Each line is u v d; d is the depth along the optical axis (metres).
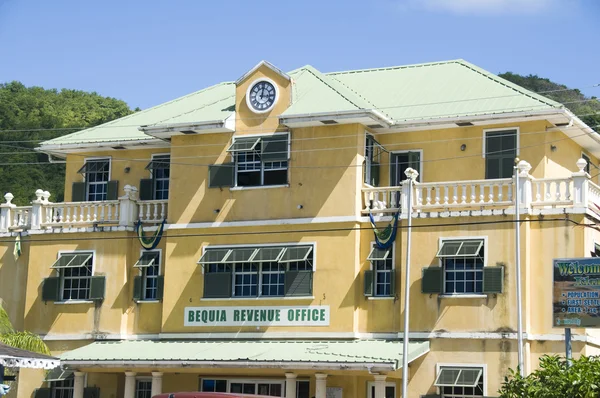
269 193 36.91
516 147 35.56
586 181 32.75
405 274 33.81
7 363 25.56
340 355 32.56
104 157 42.41
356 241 35.34
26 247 40.97
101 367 35.88
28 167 63.78
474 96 36.84
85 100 81.25
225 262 36.66
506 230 33.25
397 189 35.34
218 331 36.78
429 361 33.62
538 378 25.19
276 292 36.38
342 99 36.31
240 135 37.69
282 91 37.25
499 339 32.78
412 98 37.97
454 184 34.12
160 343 37.06
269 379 36.06
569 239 32.59
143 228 39.00
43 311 39.69
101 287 38.84
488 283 33.06
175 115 41.91
